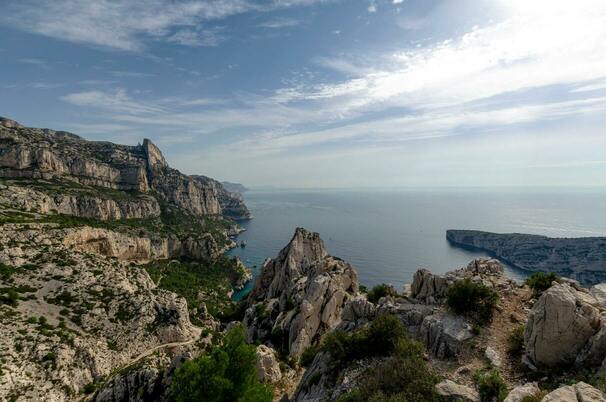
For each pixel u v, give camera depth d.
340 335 37.03
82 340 60.34
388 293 53.06
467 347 30.47
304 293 80.75
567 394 17.12
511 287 40.47
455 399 23.22
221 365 32.69
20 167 187.88
